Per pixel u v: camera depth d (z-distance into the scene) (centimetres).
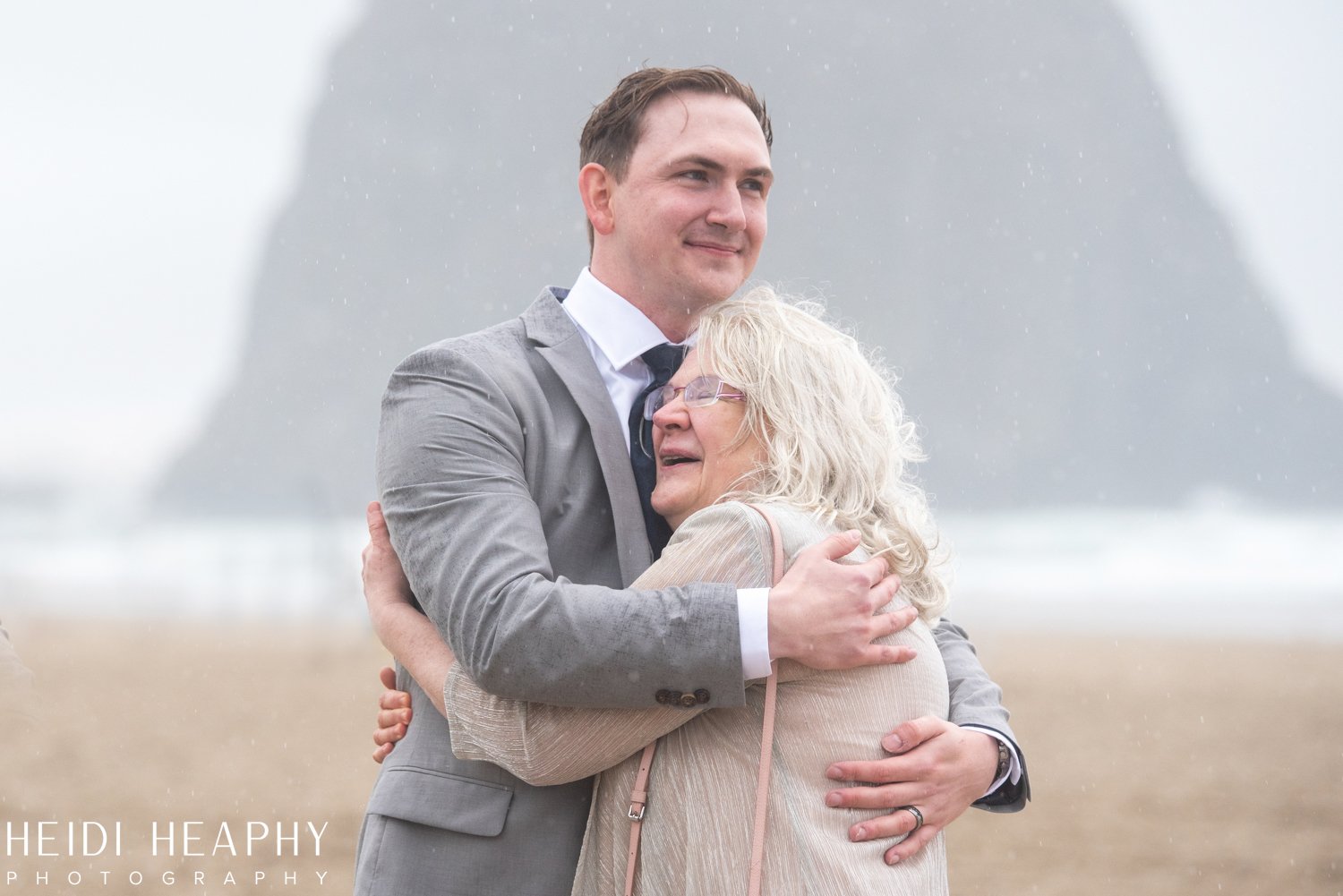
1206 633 4300
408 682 419
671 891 353
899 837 365
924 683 383
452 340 413
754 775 353
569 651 345
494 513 374
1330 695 2719
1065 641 4034
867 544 381
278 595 6091
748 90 452
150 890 1191
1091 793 1728
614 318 437
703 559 366
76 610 5253
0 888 1193
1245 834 1495
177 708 2406
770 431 395
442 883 383
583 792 391
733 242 441
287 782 1709
